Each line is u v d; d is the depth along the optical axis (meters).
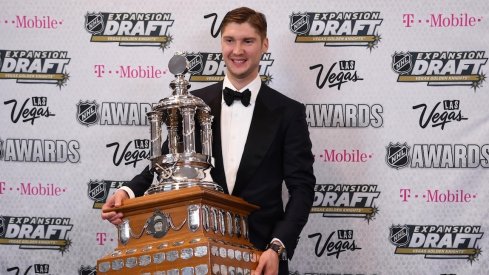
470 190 3.72
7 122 3.81
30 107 3.82
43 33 3.84
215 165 3.21
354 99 3.78
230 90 3.29
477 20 3.77
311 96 3.79
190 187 2.79
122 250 2.87
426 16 3.78
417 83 3.77
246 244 2.99
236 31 3.22
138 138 3.81
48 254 3.78
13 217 3.79
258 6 3.82
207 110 3.08
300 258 3.75
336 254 3.74
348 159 3.77
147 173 3.26
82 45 3.83
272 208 3.19
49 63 3.83
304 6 3.81
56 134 3.81
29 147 3.80
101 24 3.83
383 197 3.74
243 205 2.99
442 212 3.73
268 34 3.82
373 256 3.73
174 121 3.09
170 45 3.83
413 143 3.75
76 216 3.79
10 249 3.78
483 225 3.71
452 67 3.76
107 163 3.80
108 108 3.82
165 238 2.81
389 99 3.77
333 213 3.76
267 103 3.29
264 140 3.21
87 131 3.81
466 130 3.74
